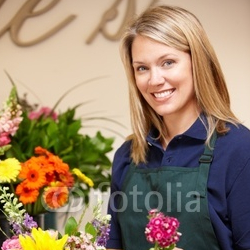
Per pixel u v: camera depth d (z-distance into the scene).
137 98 1.61
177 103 1.45
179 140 1.51
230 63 2.79
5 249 1.11
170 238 1.02
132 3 2.75
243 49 2.79
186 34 1.40
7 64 2.79
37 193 1.71
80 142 2.09
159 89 1.44
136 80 1.51
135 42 1.45
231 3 2.78
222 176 1.40
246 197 1.38
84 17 2.78
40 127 2.06
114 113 2.81
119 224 1.66
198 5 2.78
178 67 1.42
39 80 2.80
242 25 2.78
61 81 2.80
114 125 2.81
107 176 2.18
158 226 1.02
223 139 1.43
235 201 1.39
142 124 1.62
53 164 1.78
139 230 1.55
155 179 1.53
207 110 1.47
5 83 2.79
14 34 2.76
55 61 2.79
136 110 1.62
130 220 1.58
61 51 2.79
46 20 2.78
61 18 2.78
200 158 1.45
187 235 1.43
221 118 1.46
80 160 2.06
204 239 1.42
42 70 2.79
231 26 2.78
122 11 2.77
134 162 1.63
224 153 1.42
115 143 2.80
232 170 1.40
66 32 2.79
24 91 2.79
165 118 1.56
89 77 2.80
